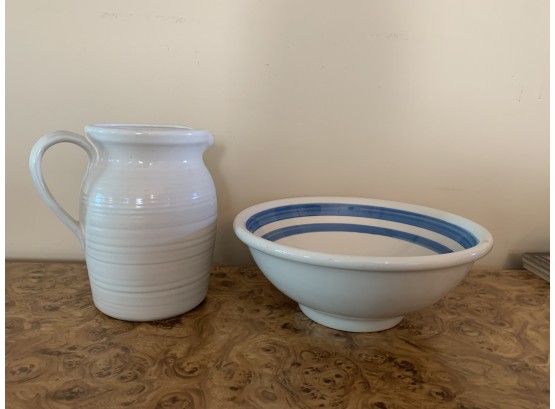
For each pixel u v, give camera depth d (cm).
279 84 67
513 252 75
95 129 48
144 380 42
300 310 58
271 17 64
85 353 46
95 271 52
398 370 45
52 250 71
